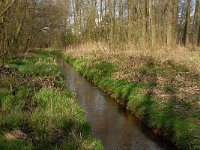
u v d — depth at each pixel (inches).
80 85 817.5
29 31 1537.9
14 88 553.9
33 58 1202.6
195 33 1786.4
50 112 419.8
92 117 532.4
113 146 408.5
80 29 2336.4
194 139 387.5
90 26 1844.2
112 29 1428.4
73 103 506.3
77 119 427.8
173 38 1242.0
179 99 522.6
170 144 418.6
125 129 474.9
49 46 2854.3
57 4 2484.0
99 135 447.5
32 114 407.5
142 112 527.2
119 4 1482.5
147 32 1257.4
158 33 1627.7
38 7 1635.1
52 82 634.2
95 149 360.5
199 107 475.8
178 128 428.8
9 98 474.0
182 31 2534.5
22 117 396.8
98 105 613.0
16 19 1243.2
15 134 349.4
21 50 1437.0
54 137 362.3
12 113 397.7
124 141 426.9
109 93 705.6
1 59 997.2
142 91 603.5
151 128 476.7
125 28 1359.5
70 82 858.8
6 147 307.9
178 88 591.8
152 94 573.6
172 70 770.2
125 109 586.9
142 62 864.3
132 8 1453.0
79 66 1128.8
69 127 400.2
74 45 2138.3
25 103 475.5
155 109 512.1
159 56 920.9
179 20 2472.9
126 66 845.2
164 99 536.7
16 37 1266.0
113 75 787.4
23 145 320.5
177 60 866.8
